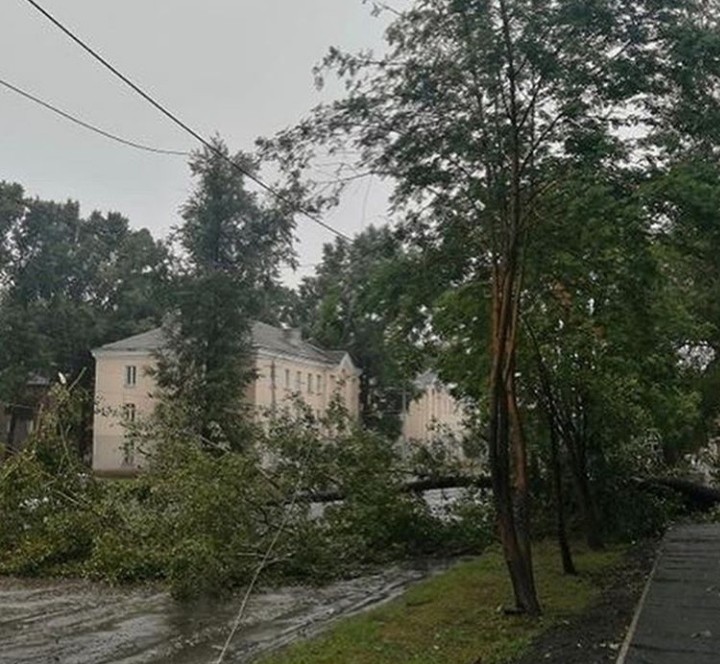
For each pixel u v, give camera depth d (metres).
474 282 10.03
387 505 14.77
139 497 14.23
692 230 8.27
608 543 15.46
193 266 39.12
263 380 47.47
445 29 8.29
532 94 8.31
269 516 13.23
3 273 62.00
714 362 21.08
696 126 8.17
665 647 6.88
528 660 7.16
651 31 7.88
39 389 53.59
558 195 8.41
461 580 11.48
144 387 50.31
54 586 12.92
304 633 9.38
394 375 14.65
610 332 11.76
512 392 9.21
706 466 22.69
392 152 8.89
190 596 11.71
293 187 9.35
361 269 9.94
